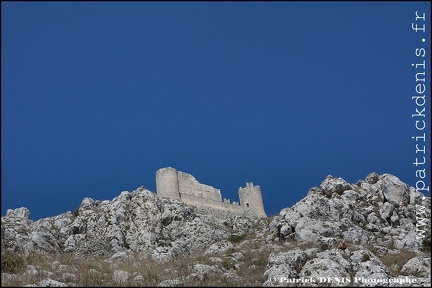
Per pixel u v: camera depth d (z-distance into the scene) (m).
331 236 84.25
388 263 68.19
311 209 92.38
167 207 118.94
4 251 78.94
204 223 114.31
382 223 94.75
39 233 97.75
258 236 100.06
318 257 65.25
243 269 70.44
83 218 113.94
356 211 96.69
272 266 63.56
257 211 152.38
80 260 82.00
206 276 63.59
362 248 71.06
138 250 99.44
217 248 87.25
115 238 102.69
